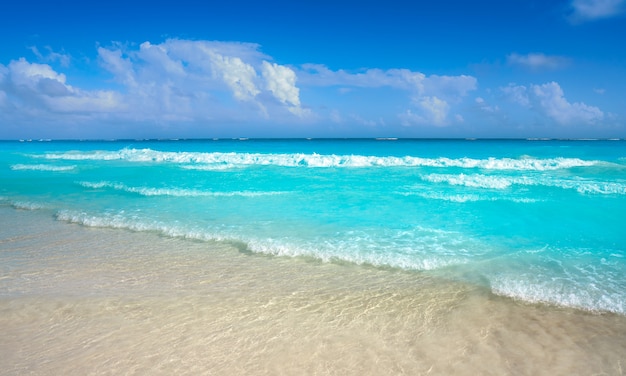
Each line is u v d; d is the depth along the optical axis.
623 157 27.91
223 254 7.86
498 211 11.16
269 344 4.59
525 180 16.03
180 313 5.35
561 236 8.77
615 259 7.25
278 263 7.32
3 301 5.70
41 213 11.64
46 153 39.19
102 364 4.17
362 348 4.50
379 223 9.98
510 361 4.23
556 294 5.78
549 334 4.75
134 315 5.28
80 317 5.21
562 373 4.03
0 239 8.99
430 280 6.44
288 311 5.42
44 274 6.82
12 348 4.47
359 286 6.25
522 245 8.16
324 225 9.81
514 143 57.66
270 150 45.38
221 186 16.08
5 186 16.67
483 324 5.01
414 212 11.16
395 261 7.27
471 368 4.12
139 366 4.14
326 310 5.45
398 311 5.39
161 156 29.64
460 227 9.56
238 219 10.49
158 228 9.70
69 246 8.44
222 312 5.38
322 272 6.86
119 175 20.22
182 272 6.90
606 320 5.04
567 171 19.62
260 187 15.77
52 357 4.30
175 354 4.36
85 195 14.33
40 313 5.32
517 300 5.64
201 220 10.41
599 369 4.08
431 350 4.46
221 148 52.19
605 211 10.94
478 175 17.91
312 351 4.45
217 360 4.26
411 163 23.59
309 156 26.25
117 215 11.07
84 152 37.41
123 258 7.66
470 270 6.82
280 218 10.55
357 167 22.86
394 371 4.08
